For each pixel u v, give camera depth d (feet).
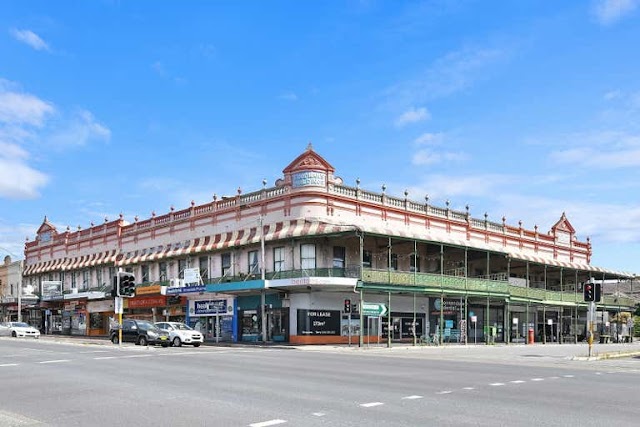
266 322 134.51
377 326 137.69
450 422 32.81
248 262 140.46
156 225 169.48
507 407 38.04
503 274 165.78
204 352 93.04
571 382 54.39
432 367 69.15
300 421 33.01
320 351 103.09
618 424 32.68
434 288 131.44
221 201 149.59
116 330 124.47
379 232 121.19
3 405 39.40
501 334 169.17
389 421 33.01
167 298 159.22
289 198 131.44
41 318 222.07
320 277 118.73
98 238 194.39
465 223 161.17
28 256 232.53
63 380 52.75
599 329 202.90
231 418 33.96
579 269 180.75
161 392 44.57
